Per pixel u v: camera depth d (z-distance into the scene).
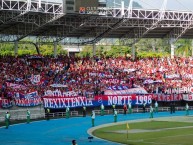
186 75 109.00
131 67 108.06
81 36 107.69
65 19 95.88
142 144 50.22
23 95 79.50
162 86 100.88
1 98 76.12
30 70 94.75
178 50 170.50
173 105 90.81
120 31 108.56
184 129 64.50
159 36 115.75
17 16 85.25
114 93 92.75
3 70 91.19
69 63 103.00
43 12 87.12
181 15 104.19
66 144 50.72
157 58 114.88
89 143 51.38
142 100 93.62
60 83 92.38
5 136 57.25
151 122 74.06
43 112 81.25
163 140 53.34
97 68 104.06
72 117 81.62
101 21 99.44
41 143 51.50
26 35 97.31
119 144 50.44
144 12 100.62
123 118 80.62
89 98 87.75
